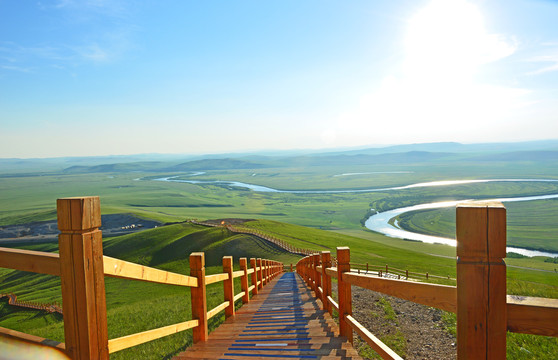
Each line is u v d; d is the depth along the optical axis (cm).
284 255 4494
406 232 12306
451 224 13662
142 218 10512
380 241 9656
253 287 1102
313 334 490
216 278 566
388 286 268
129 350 691
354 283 376
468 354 161
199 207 19000
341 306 453
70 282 211
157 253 5300
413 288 229
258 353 413
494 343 158
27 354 214
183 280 399
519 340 579
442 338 681
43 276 5312
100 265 221
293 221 15100
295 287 1263
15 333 220
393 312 867
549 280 3803
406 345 664
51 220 11775
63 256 212
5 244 8731
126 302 3198
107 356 222
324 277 639
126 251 5594
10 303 3189
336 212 17938
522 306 156
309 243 5684
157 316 1093
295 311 689
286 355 399
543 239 10981
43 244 8594
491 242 160
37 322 2558
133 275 269
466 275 162
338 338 455
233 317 676
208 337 510
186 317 1015
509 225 13362
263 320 623
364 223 14700
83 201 209
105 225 10031
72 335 210
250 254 4691
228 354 415
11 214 15412
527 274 4538
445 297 195
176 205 19325
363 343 660
